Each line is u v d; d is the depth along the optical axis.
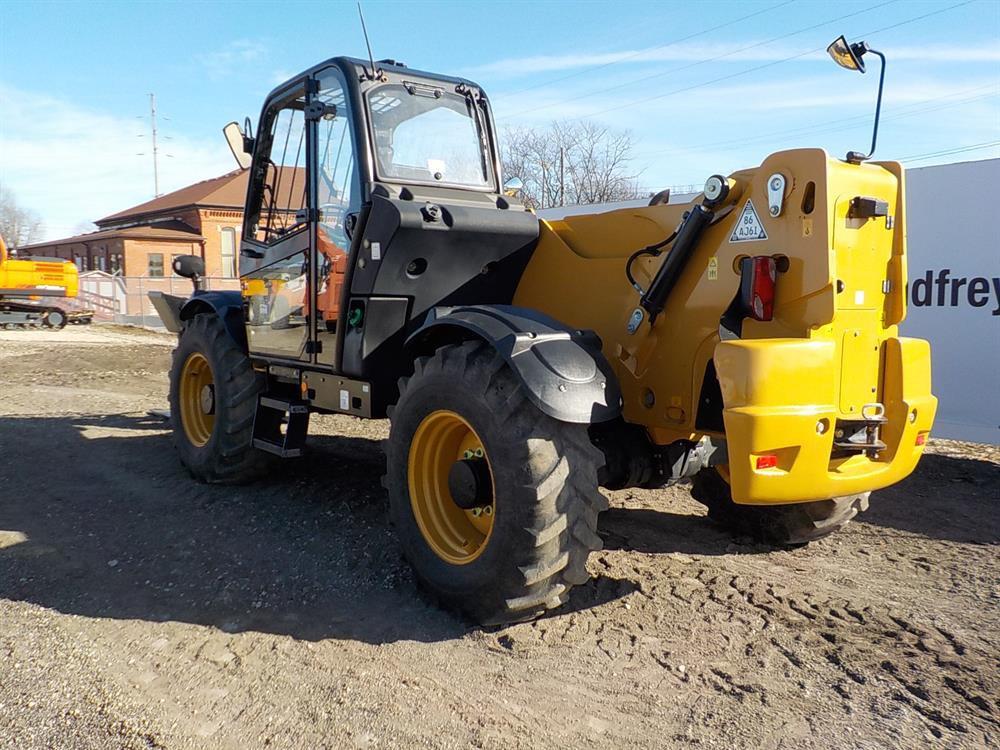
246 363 5.43
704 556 4.36
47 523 4.86
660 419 3.74
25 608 3.67
